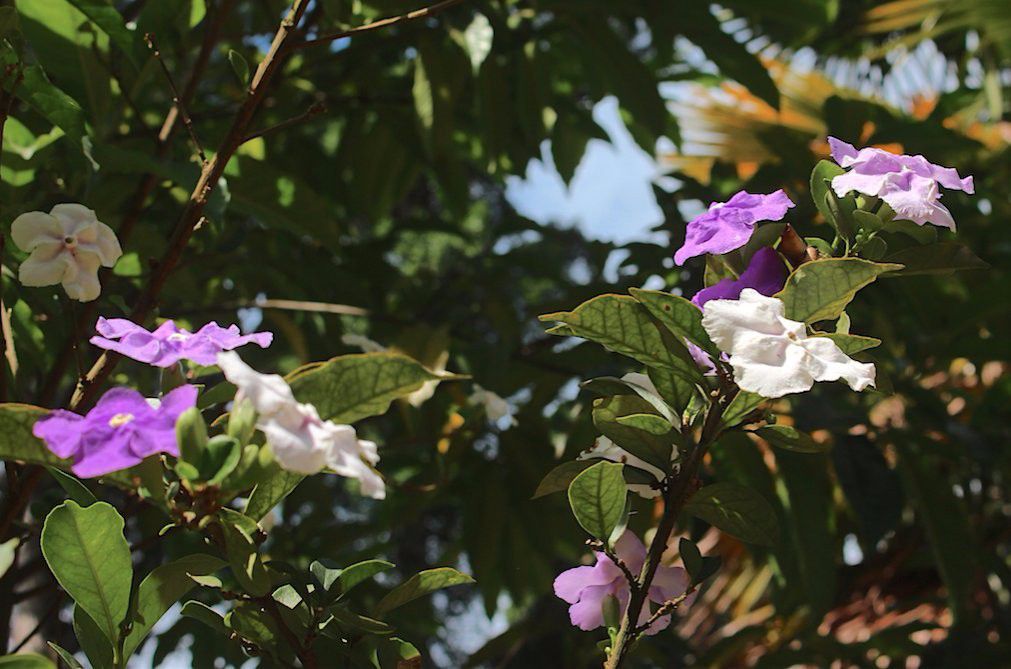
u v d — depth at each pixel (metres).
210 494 0.88
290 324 1.61
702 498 0.97
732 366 0.92
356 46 1.67
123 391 0.88
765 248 0.95
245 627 0.95
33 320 1.13
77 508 0.91
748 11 1.66
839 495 1.93
